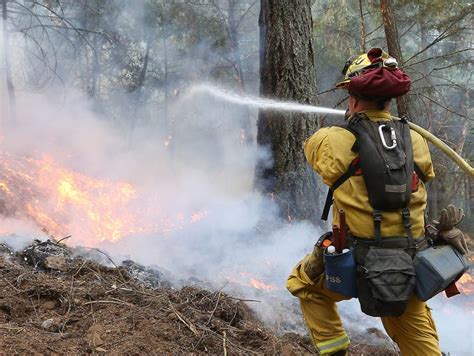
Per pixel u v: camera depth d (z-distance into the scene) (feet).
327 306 9.82
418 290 8.61
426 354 9.14
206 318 12.25
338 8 56.54
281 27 23.30
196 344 11.16
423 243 9.02
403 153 8.80
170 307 12.27
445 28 46.65
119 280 13.55
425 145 9.46
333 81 56.39
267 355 11.60
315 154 9.27
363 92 9.06
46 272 13.39
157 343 10.78
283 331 13.96
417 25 53.62
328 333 9.79
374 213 8.64
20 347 9.74
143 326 11.27
